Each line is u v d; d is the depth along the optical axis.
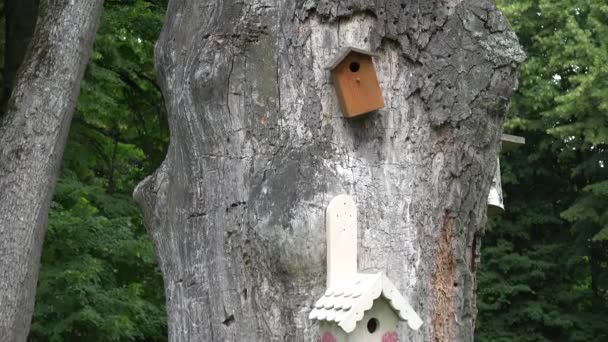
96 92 10.77
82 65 7.38
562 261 20.56
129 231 10.91
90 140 12.11
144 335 11.71
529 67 19.56
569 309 20.50
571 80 18.06
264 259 3.95
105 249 10.60
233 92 4.12
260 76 4.12
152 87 12.76
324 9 4.09
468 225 4.15
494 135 4.21
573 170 20.12
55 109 7.16
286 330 3.91
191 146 4.24
